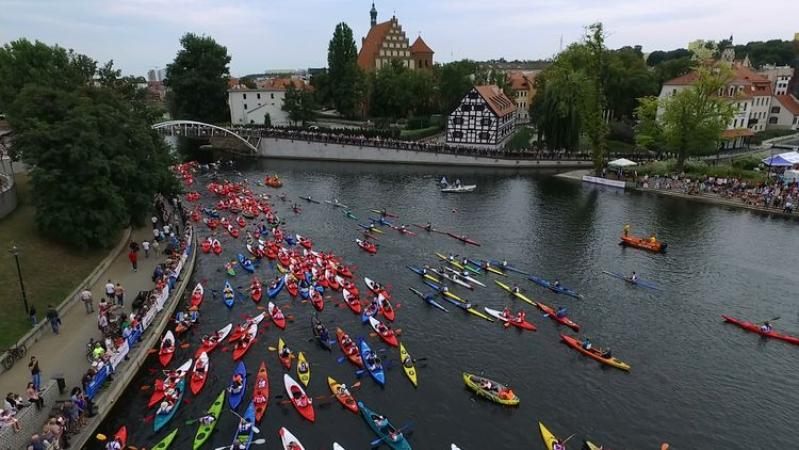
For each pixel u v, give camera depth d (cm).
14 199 5584
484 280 5603
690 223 7544
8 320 3834
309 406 3469
